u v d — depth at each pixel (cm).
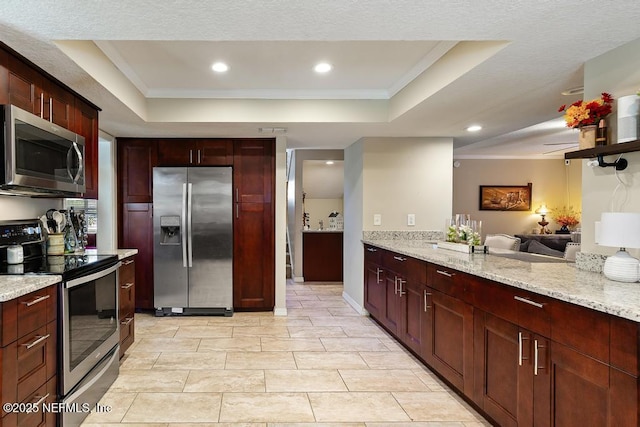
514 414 199
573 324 162
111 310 275
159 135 448
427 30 192
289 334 391
